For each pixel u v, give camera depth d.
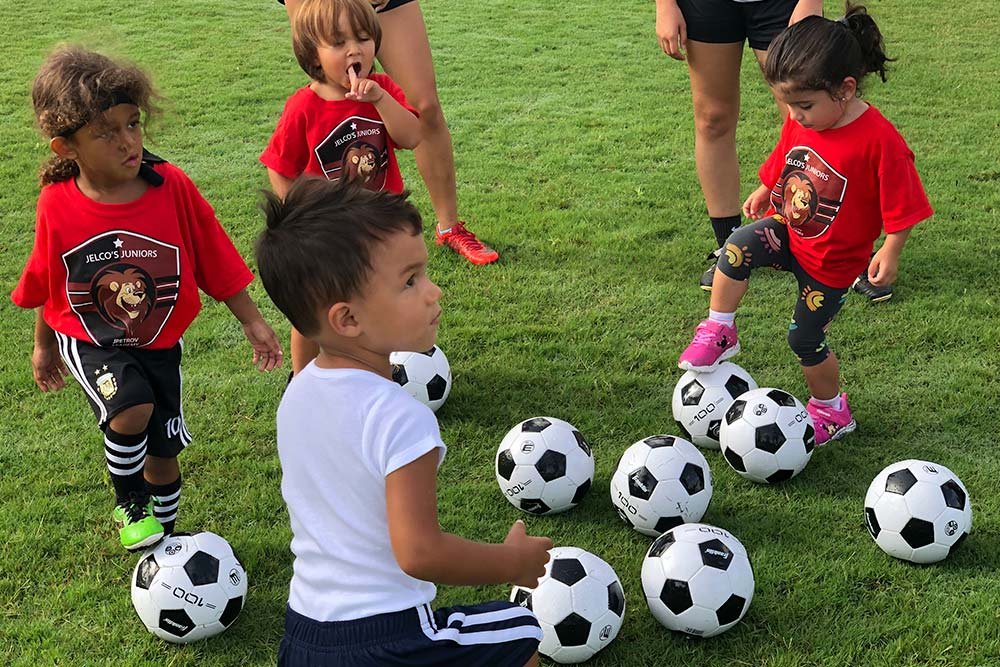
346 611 2.14
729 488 3.86
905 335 4.86
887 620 3.14
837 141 3.69
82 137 2.93
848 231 3.77
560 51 10.78
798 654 3.03
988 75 9.12
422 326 2.21
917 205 3.67
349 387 2.17
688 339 4.95
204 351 4.98
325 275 2.12
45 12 12.75
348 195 2.19
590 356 4.81
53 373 3.58
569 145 7.80
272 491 3.89
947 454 3.98
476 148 7.82
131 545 3.21
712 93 5.29
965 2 12.05
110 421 3.16
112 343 3.23
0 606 3.33
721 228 5.68
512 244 6.03
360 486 2.13
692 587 3.06
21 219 6.57
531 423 3.78
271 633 3.21
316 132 4.31
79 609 3.30
